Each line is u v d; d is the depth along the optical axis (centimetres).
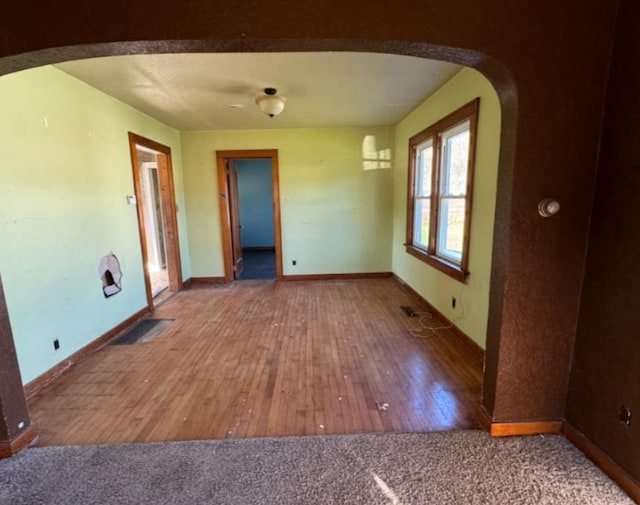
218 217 525
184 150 508
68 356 268
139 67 262
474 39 141
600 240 156
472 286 285
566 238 163
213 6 130
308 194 525
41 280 243
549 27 144
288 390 231
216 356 284
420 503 143
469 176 279
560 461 164
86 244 293
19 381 177
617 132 146
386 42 137
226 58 248
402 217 485
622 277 145
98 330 307
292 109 397
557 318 170
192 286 520
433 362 268
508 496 146
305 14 133
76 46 133
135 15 130
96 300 305
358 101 369
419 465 163
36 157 241
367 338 316
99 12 130
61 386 240
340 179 523
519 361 174
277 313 389
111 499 147
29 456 172
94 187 306
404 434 184
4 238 214
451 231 342
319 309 401
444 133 342
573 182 158
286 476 158
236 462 167
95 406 216
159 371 260
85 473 161
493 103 245
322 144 513
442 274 347
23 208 229
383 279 542
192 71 272
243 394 227
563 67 147
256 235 918
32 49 132
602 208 154
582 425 169
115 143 340
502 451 171
